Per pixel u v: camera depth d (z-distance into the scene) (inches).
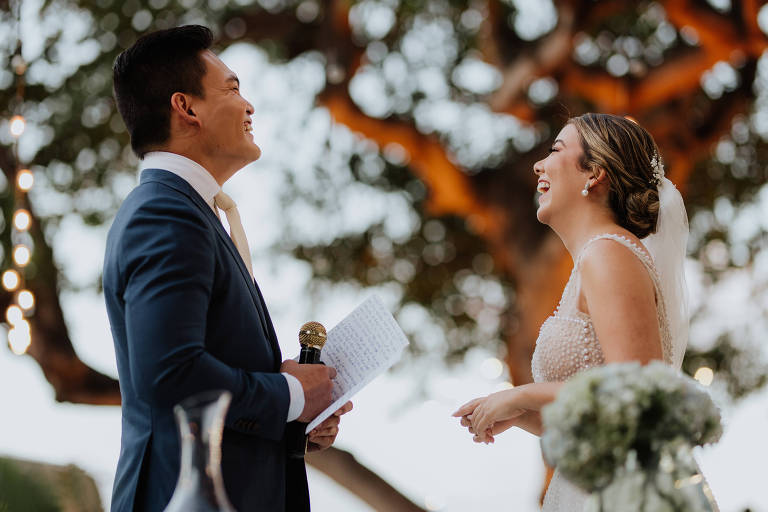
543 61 367.6
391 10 406.0
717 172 414.0
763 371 397.7
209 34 126.2
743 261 404.8
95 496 182.5
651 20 394.0
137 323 105.0
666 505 81.9
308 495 120.1
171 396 103.5
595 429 83.0
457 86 422.9
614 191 128.3
